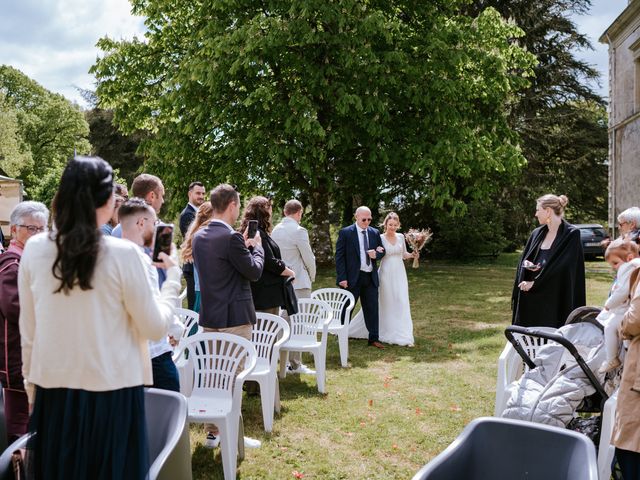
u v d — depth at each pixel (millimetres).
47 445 2080
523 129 24031
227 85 15359
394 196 20234
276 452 4273
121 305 2059
